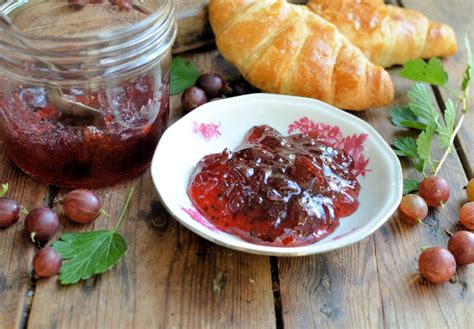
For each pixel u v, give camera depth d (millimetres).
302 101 471
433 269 383
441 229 425
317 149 432
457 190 453
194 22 540
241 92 520
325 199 401
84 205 398
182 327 363
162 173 406
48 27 446
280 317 375
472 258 395
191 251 398
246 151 416
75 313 364
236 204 393
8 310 363
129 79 405
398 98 526
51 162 413
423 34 543
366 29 528
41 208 393
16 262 384
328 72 488
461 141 491
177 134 436
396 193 408
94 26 449
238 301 376
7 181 431
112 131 408
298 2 584
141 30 388
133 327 360
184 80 518
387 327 371
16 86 396
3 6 438
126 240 401
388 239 415
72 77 384
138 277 382
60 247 386
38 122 401
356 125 455
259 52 494
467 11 617
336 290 385
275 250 361
